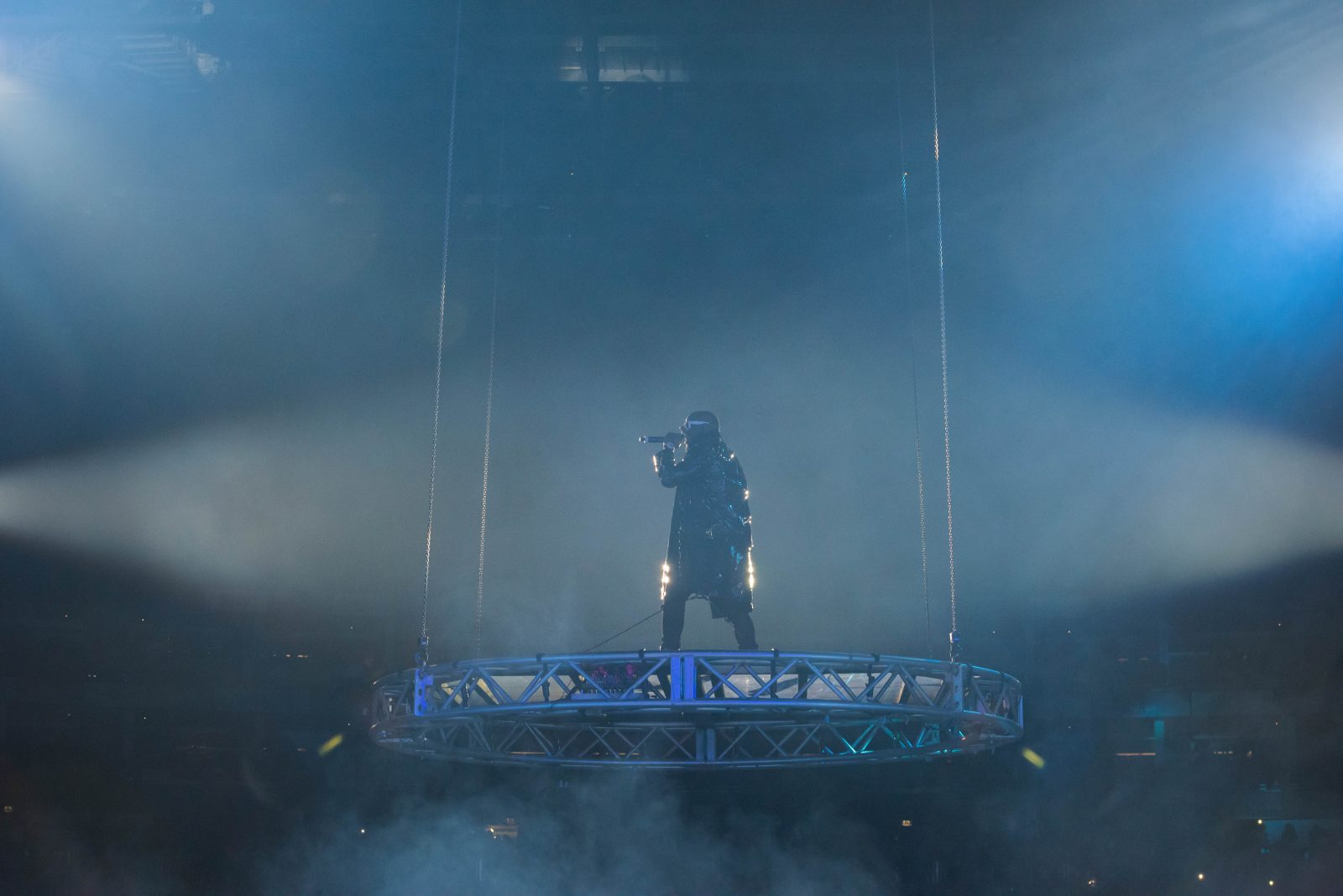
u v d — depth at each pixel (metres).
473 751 20.66
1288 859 27.89
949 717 17.11
